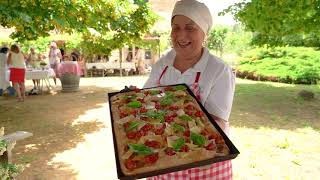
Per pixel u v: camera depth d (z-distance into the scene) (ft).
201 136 5.88
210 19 6.85
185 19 6.61
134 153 5.56
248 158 17.02
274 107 31.91
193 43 6.80
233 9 29.81
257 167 15.76
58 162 16.70
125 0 30.68
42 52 62.23
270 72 56.95
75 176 14.94
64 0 22.49
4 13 19.15
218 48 93.09
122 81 55.93
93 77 63.93
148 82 8.28
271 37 42.16
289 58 62.69
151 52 74.64
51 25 25.11
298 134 21.85
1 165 11.03
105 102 34.58
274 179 14.37
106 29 31.53
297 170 15.39
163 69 7.86
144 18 34.09
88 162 16.70
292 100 35.88
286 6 24.44
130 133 6.21
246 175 14.78
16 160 16.87
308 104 33.47
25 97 38.29
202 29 6.73
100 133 22.12
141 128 6.36
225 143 5.74
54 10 22.70
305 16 27.99
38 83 43.34
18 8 20.67
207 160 5.36
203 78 7.02
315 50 66.39
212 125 6.31
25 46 60.13
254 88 46.44
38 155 17.71
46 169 15.72
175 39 6.89
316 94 40.14
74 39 62.49
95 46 57.88
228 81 6.89
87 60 68.23
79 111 29.68
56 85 49.62
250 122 25.50
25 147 19.10
